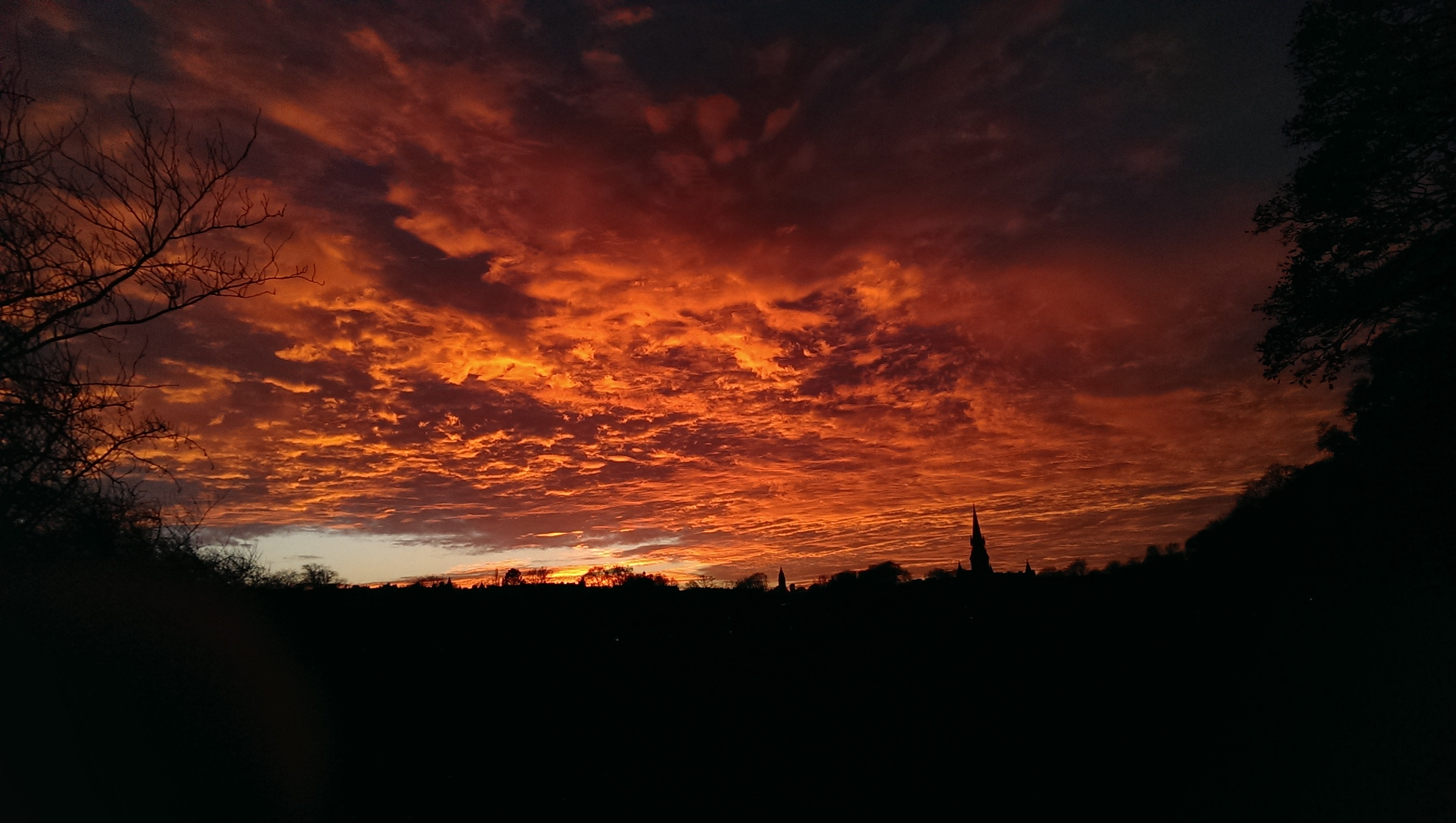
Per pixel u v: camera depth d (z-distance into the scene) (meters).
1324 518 22.31
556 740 11.05
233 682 8.67
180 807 6.80
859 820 7.32
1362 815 6.73
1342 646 16.11
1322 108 18.56
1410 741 8.71
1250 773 8.20
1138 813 7.13
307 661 11.86
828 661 20.97
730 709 14.16
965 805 7.69
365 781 8.34
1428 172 17.53
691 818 7.43
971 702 14.27
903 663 20.78
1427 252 17.45
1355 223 18.77
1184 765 8.70
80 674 6.80
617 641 20.78
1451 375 16.66
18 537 7.02
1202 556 39.06
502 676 15.03
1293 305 19.69
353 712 10.98
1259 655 16.95
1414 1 16.94
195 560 9.08
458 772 9.01
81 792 6.41
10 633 6.41
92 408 7.34
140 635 7.47
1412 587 18.97
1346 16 17.50
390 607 18.16
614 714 13.27
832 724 12.66
